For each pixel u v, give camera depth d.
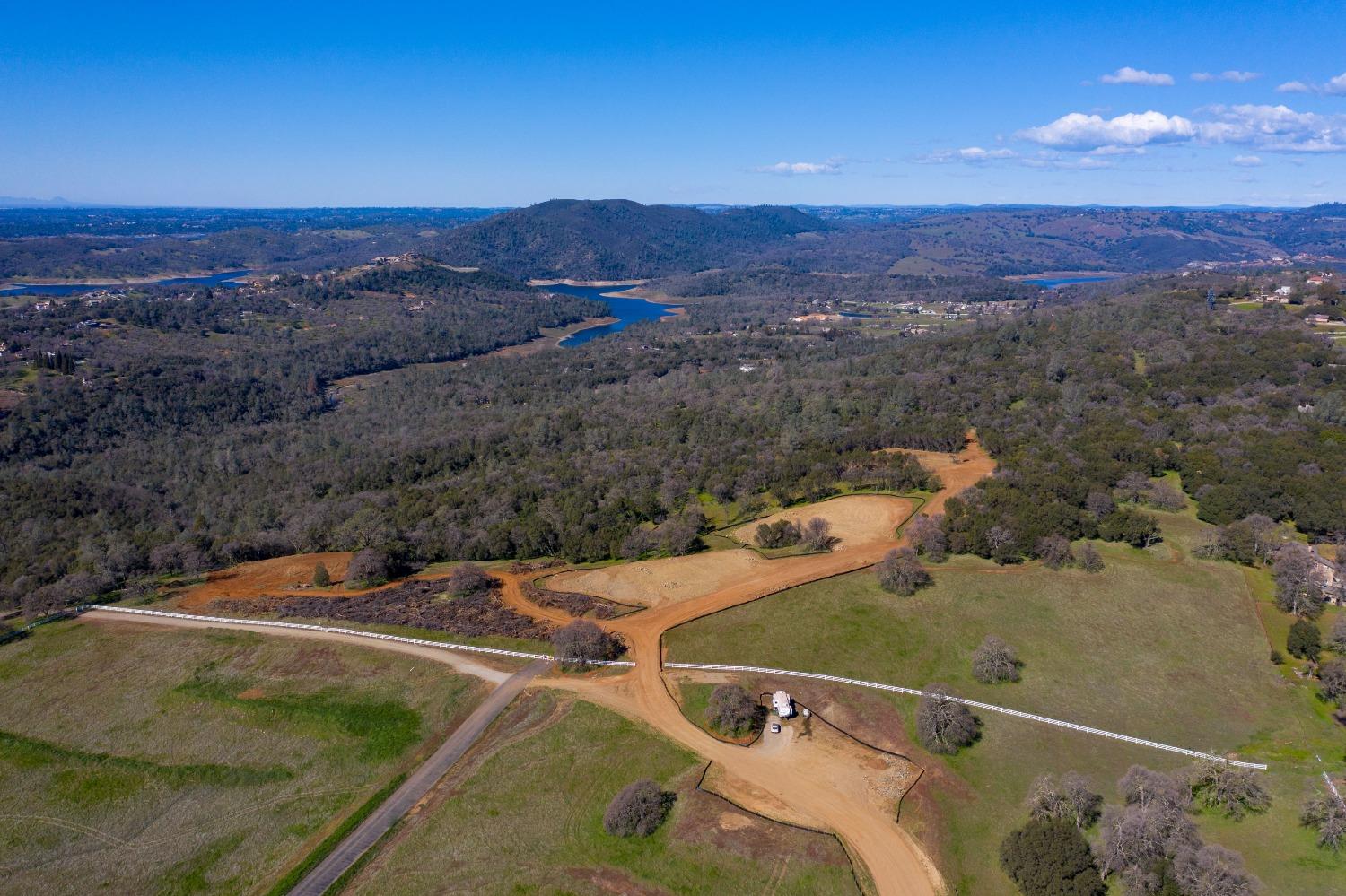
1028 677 89.06
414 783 76.44
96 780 79.12
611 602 108.81
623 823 68.00
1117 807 68.38
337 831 70.88
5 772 80.69
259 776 78.88
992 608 101.50
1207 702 84.38
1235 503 117.62
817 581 109.88
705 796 72.38
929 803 71.81
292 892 64.62
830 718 83.19
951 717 77.94
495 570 122.50
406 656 97.00
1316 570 103.94
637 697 87.50
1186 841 62.72
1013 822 69.56
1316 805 66.62
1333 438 132.50
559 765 77.38
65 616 111.19
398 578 122.19
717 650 95.69
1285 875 62.66
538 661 95.12
